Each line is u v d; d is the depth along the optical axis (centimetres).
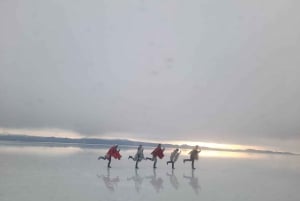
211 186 2142
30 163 2759
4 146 5147
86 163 3209
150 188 1931
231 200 1662
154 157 3188
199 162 4603
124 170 2862
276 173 3384
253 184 2348
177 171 3055
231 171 3356
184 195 1750
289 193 1981
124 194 1675
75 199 1461
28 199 1388
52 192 1581
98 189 1769
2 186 1655
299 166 4884
